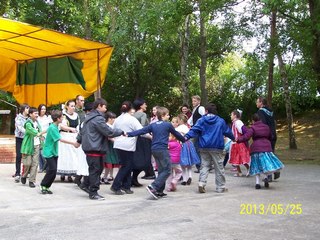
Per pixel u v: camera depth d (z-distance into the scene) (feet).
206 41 70.49
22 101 40.01
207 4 45.06
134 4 55.88
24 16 68.39
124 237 15.66
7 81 40.78
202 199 23.67
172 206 21.58
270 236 15.85
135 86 87.30
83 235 15.94
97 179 23.66
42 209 20.68
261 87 88.89
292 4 38.86
